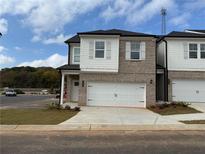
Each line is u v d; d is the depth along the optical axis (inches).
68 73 898.7
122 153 292.7
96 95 884.0
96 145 335.3
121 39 890.1
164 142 353.4
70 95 1070.4
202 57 918.4
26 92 2839.6
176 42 924.0
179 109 737.6
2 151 304.2
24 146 330.6
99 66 879.7
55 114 658.2
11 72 3718.0
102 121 551.2
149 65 884.0
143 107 869.2
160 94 970.1
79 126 492.4
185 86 912.9
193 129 466.6
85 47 882.8
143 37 884.0
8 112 696.4
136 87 881.5
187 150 306.0
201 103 881.5
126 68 885.2
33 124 512.1
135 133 429.4
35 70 3878.0
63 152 298.2
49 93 2765.7
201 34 944.9
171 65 918.4
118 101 879.7
